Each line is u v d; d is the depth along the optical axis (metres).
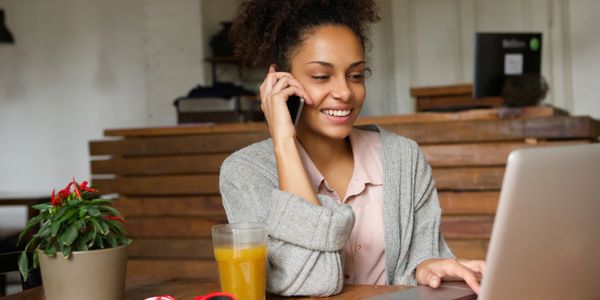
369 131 1.48
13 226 5.23
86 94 5.05
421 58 4.96
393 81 5.01
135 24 4.91
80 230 0.95
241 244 0.95
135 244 2.96
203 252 2.86
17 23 5.19
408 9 4.96
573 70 4.56
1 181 5.24
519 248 0.78
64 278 0.93
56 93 5.12
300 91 1.22
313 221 1.06
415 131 2.58
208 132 2.89
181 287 1.14
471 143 2.52
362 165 1.36
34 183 5.19
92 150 3.07
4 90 5.23
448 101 4.26
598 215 0.85
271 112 1.20
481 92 3.12
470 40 4.82
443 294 1.01
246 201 1.23
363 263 1.33
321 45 1.24
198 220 2.88
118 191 3.02
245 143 2.81
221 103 3.44
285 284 1.06
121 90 4.97
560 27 4.57
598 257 0.88
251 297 0.96
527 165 0.75
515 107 2.67
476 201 2.50
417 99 4.35
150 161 2.97
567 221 0.81
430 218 1.39
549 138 2.46
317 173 1.33
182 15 4.65
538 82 2.94
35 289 1.15
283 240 1.08
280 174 1.14
